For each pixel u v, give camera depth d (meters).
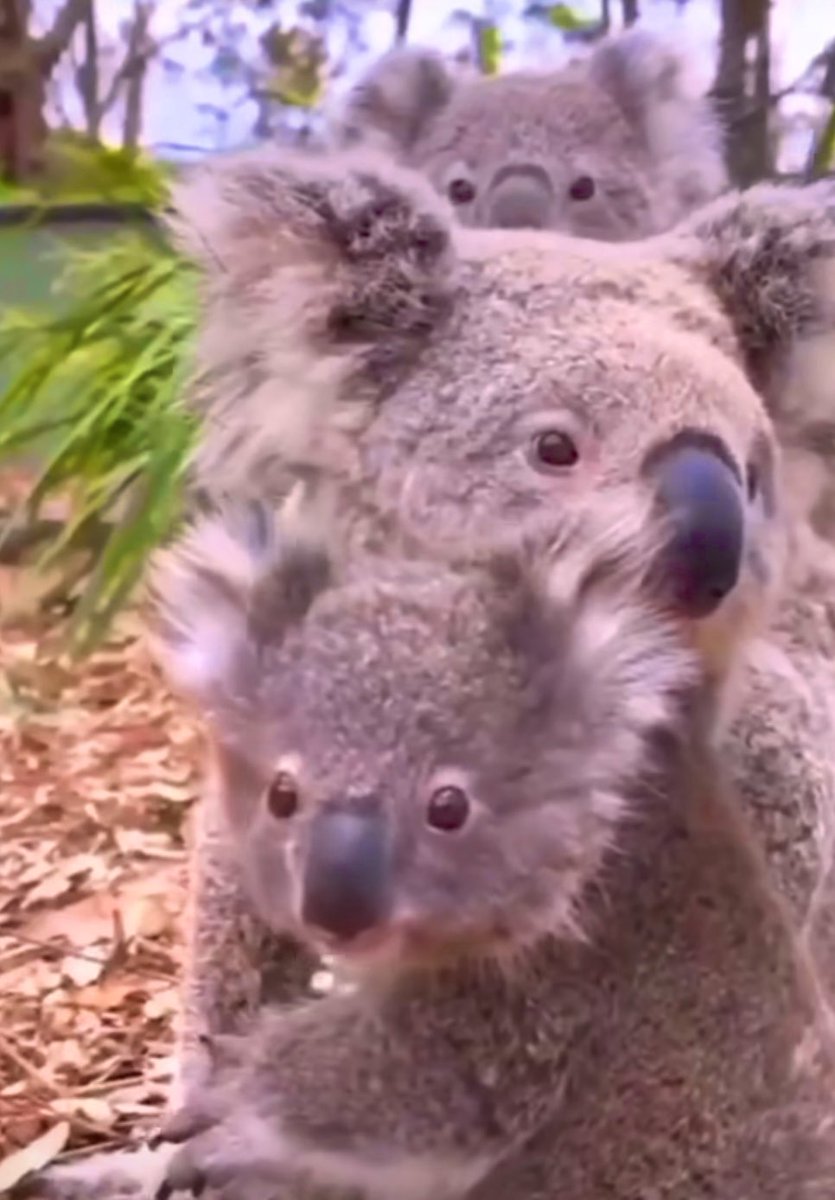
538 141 1.43
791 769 1.00
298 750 0.92
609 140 1.45
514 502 0.99
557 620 0.93
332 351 1.03
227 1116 1.01
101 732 2.01
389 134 1.46
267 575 0.95
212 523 0.98
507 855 0.91
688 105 1.46
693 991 0.96
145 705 2.06
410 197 1.04
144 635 1.13
